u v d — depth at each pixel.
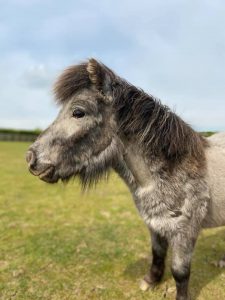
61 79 0.92
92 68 0.86
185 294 1.01
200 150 0.99
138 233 1.77
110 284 1.25
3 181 3.33
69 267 1.38
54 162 0.89
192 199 0.95
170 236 0.96
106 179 0.98
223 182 1.01
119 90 0.91
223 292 1.19
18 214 2.13
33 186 3.09
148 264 1.40
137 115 0.92
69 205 2.38
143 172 0.94
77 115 0.88
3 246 1.58
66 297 1.16
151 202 0.95
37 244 1.61
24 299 1.15
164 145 0.93
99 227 1.87
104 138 0.91
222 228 1.82
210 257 1.47
